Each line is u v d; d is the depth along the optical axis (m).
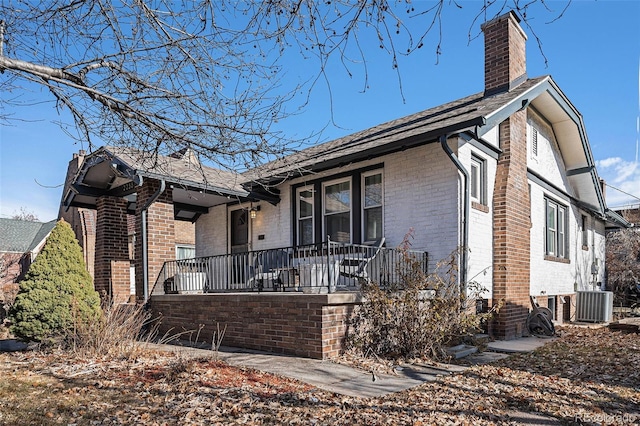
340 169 10.78
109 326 7.32
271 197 12.07
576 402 4.94
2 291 14.46
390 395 5.10
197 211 14.03
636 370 6.46
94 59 4.23
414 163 9.39
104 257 11.10
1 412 4.22
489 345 8.41
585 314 13.43
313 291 8.05
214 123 4.69
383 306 7.41
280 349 7.37
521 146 10.46
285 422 4.15
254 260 11.05
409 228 9.36
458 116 9.27
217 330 8.49
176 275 9.86
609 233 20.48
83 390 4.93
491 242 9.64
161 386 5.13
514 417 4.44
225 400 4.70
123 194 11.07
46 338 7.42
